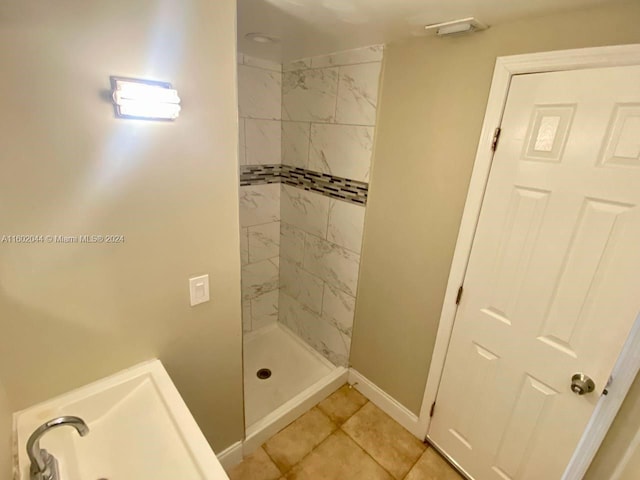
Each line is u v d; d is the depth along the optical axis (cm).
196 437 91
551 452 129
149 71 90
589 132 102
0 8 68
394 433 190
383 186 172
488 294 139
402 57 149
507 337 135
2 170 76
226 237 122
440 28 124
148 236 103
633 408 104
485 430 152
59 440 89
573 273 113
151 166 97
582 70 101
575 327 115
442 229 151
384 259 182
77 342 99
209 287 124
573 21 101
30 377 93
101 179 90
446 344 160
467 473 164
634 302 101
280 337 273
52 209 85
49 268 88
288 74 212
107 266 98
